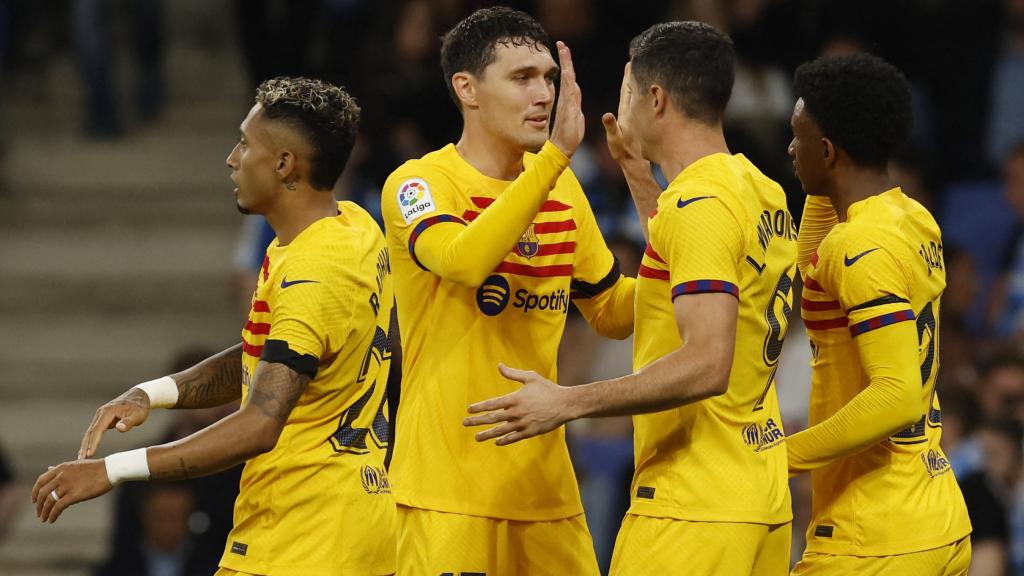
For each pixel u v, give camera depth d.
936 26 33.59
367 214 14.38
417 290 14.98
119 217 37.50
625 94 14.35
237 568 13.74
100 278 35.72
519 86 14.60
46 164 38.06
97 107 38.75
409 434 15.03
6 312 35.62
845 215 14.40
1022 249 29.66
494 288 14.81
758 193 13.59
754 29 31.88
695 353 12.70
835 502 14.46
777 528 13.80
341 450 13.79
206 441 12.91
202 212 37.62
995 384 24.20
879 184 14.34
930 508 14.28
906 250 13.89
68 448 31.86
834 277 13.98
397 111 30.50
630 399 12.66
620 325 15.91
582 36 31.44
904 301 13.70
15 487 26.81
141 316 35.59
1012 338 26.12
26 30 39.91
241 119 40.16
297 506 13.62
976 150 33.75
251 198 13.84
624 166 15.46
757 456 13.59
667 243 13.16
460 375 14.84
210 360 14.89
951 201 32.44
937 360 14.61
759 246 13.41
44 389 33.69
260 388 13.09
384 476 14.26
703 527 13.34
